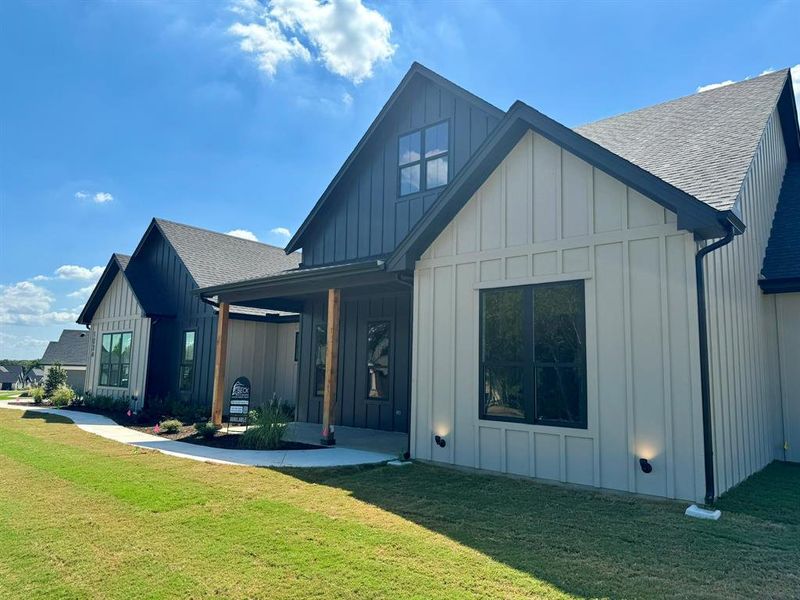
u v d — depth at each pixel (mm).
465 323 7371
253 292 10773
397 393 10961
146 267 17469
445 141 10359
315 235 12836
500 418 6840
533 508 5227
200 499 5504
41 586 3430
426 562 3814
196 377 14992
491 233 7211
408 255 7855
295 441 9484
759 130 7410
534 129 6707
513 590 3355
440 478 6617
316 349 12992
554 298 6531
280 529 4555
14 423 12055
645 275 5762
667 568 3711
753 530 4520
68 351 35688
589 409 6035
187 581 3502
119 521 4746
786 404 8375
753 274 8078
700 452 5219
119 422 12570
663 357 5547
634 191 5934
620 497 5613
